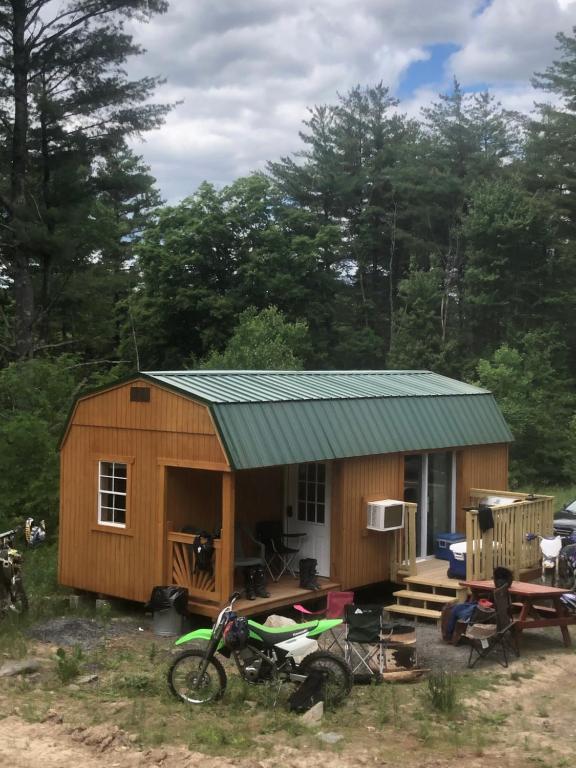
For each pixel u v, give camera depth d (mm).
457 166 45750
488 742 7523
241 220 39281
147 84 28641
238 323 37562
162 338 40031
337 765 6922
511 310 38625
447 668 9992
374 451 13109
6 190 29062
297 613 12359
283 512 13812
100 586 12695
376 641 9406
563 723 8148
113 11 27797
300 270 39781
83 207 29328
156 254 38812
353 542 13039
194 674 8633
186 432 11539
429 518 14969
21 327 27578
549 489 30188
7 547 12055
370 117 49812
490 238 37719
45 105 27094
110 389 12602
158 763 6965
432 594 12766
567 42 41875
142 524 12133
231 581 11117
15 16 27141
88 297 35438
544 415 31594
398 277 48906
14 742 7395
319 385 14328
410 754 7184
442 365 38375
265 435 11562
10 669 9453
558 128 40688
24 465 18750
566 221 40062
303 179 48844
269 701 8555
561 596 11016
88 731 7648
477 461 15898
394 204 46938
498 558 12898
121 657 10242
